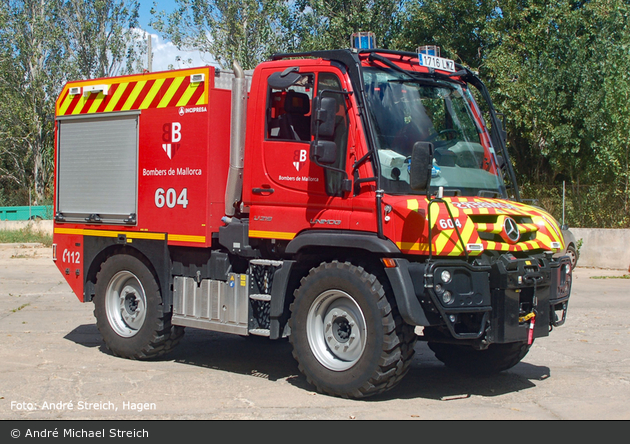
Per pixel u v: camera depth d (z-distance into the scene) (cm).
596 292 1353
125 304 782
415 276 557
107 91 788
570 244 1532
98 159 797
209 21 2881
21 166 3962
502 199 652
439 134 639
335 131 609
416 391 636
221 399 595
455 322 577
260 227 658
